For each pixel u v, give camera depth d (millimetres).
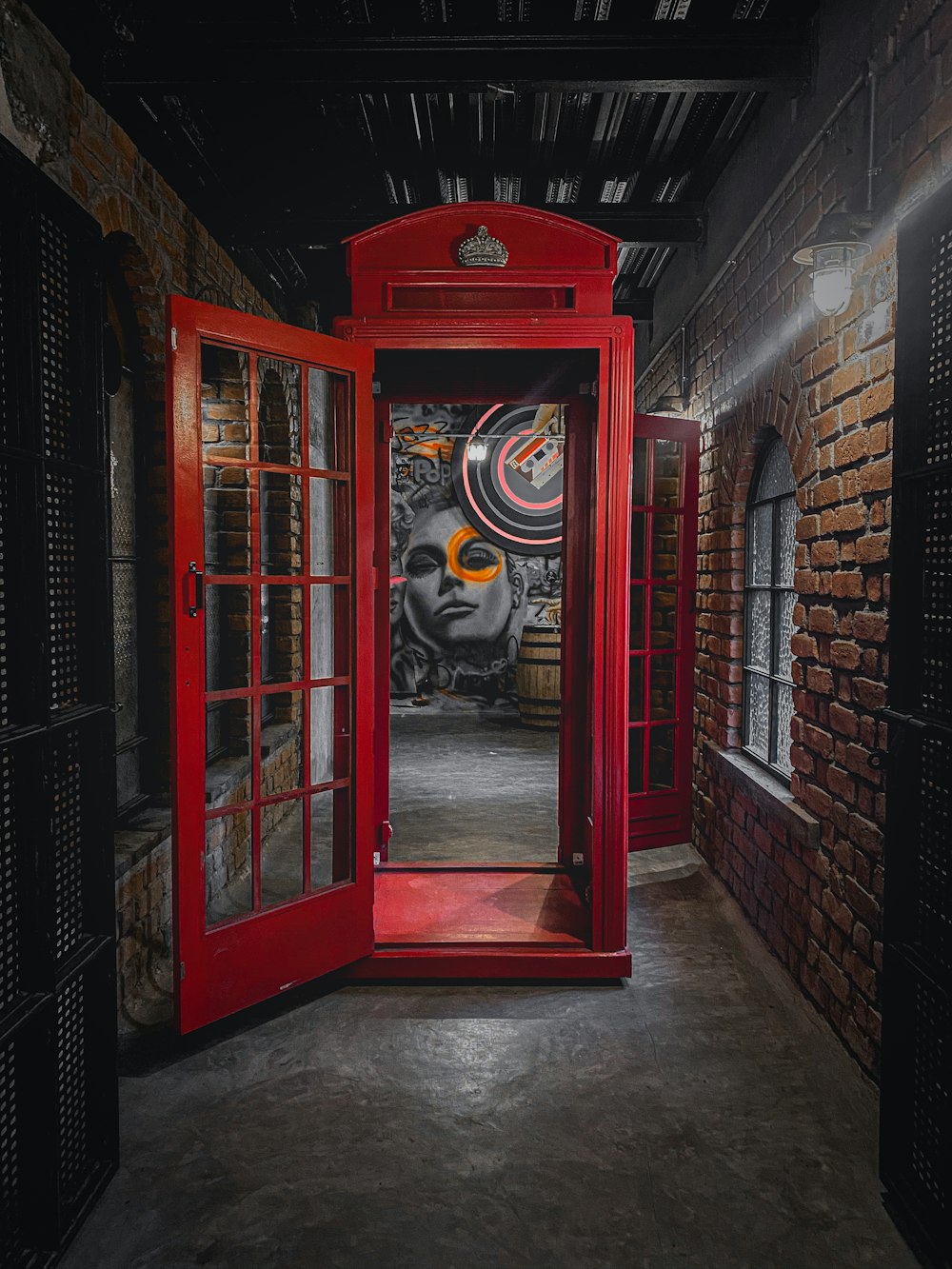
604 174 3580
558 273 2668
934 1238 1527
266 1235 1621
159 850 2730
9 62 1889
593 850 2725
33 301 1533
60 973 1585
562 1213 1683
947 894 1543
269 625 4441
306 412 2564
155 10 2395
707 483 3781
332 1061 2260
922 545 1641
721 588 3568
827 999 2340
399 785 5410
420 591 8125
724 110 3012
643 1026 2439
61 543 1697
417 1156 1861
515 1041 2357
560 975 2701
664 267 4637
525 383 3250
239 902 3322
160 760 2992
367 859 2697
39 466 1534
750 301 3104
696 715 3967
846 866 2201
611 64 2434
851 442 2168
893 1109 1688
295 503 4375
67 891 1689
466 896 3213
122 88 2400
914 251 1616
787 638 2990
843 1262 1558
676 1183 1771
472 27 2402
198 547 2260
